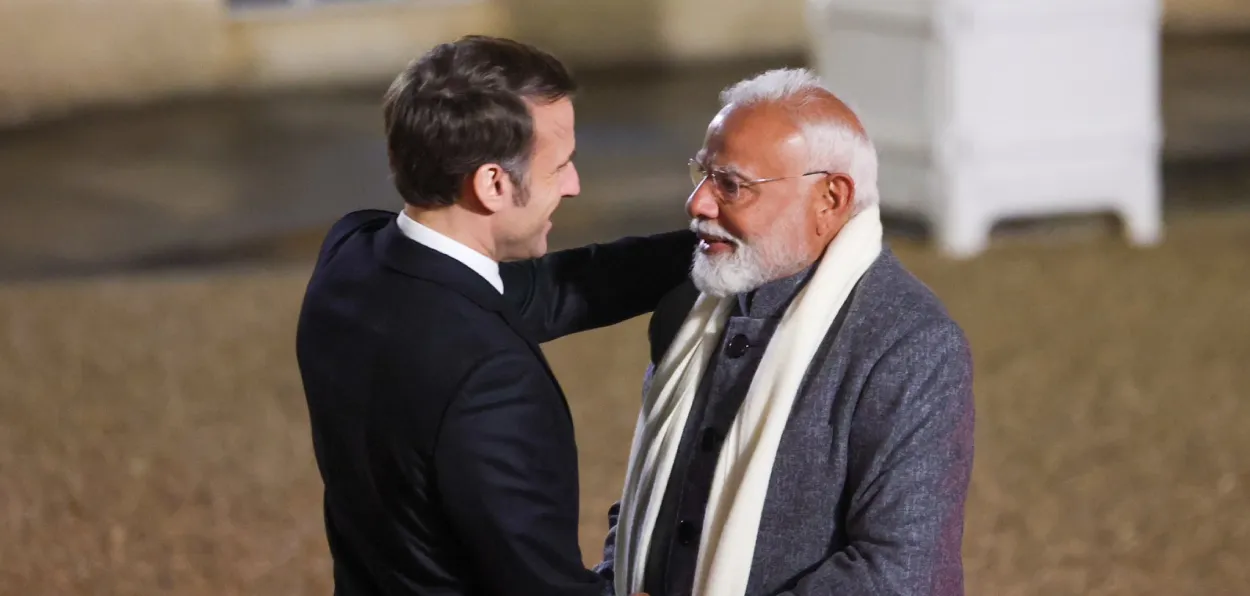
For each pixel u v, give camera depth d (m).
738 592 4.24
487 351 3.88
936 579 4.06
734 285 4.39
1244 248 15.09
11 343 13.45
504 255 4.16
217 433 11.07
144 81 27.36
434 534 3.97
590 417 10.95
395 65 29.06
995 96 15.05
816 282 4.31
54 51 26.41
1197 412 10.70
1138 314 13.03
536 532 3.84
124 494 9.97
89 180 21.77
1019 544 8.75
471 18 29.27
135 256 17.23
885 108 15.64
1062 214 16.81
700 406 4.60
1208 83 26.20
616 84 28.52
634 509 4.67
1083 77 15.18
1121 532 8.87
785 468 4.25
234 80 28.05
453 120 3.88
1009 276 14.35
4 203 20.45
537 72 3.96
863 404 4.16
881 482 4.09
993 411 10.88
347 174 21.48
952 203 15.21
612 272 5.04
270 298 14.92
